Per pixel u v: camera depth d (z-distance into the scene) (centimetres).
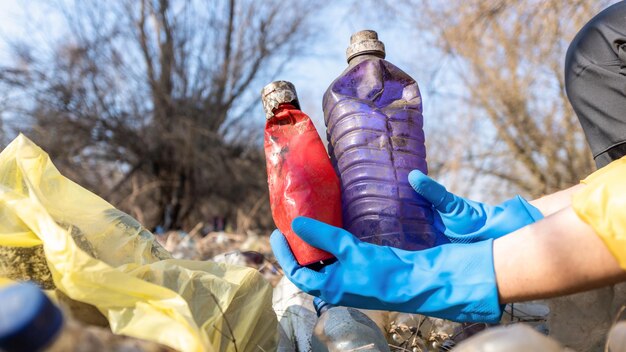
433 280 154
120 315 151
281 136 183
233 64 1727
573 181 834
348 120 186
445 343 213
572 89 193
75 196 189
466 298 151
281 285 244
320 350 175
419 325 210
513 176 930
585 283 143
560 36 725
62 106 1491
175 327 144
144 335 145
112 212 194
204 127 1667
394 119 186
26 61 1452
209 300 173
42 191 180
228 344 170
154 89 1616
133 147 1591
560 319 183
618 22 183
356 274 158
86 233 179
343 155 185
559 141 826
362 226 178
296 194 175
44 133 1456
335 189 179
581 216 143
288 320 213
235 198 1680
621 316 175
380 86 189
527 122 833
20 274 171
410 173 180
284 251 174
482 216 185
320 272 168
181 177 1642
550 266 144
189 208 1652
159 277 173
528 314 235
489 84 828
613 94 181
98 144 1561
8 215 171
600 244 140
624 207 137
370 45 195
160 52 1645
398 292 155
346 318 179
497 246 153
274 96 185
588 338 178
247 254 329
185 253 554
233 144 1727
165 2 1633
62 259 157
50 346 94
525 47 768
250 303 181
